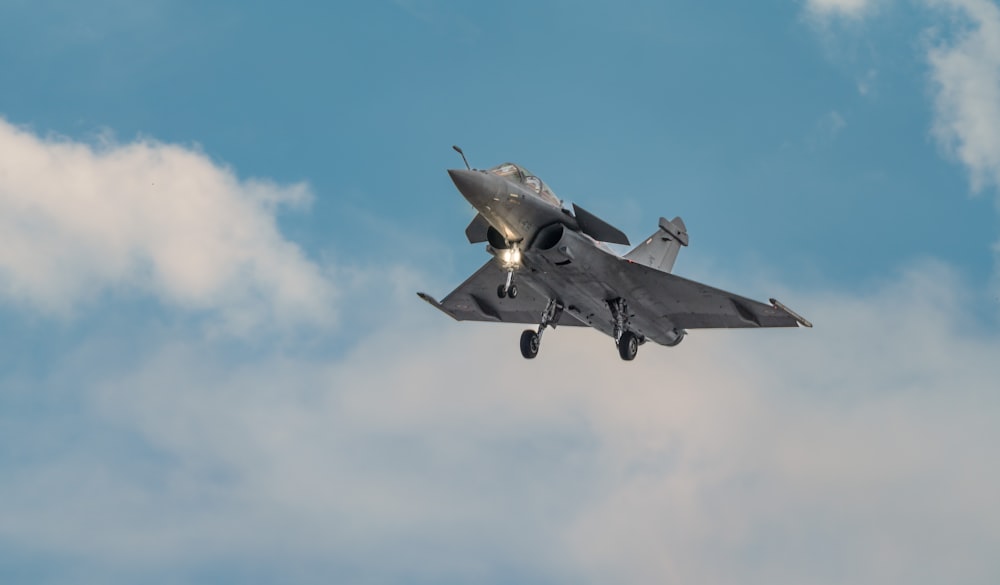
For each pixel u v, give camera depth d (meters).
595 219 87.56
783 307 93.31
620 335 95.56
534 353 95.38
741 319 98.50
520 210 87.44
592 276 92.56
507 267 89.81
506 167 90.94
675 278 94.50
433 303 106.56
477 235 93.44
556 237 89.19
